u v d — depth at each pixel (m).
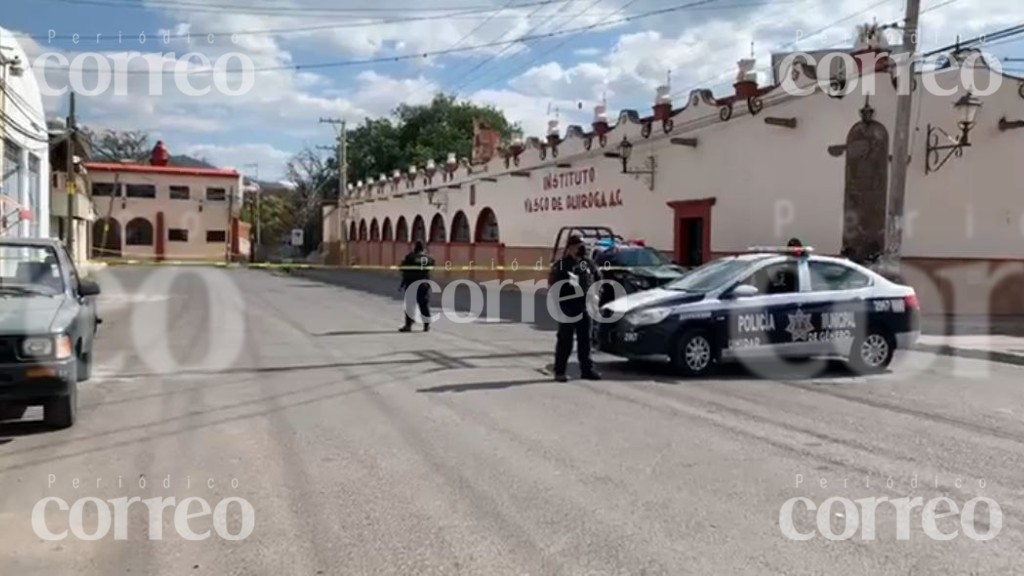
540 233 35.47
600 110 30.44
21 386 7.59
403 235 56.06
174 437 7.94
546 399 9.83
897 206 16.78
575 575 4.69
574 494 6.13
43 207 27.72
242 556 5.00
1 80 21.08
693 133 24.78
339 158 70.81
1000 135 19.80
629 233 28.33
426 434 8.02
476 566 4.82
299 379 11.32
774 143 21.64
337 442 7.73
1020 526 5.49
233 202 62.91
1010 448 7.51
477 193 42.41
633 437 7.89
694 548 5.08
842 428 8.29
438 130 69.25
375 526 5.48
